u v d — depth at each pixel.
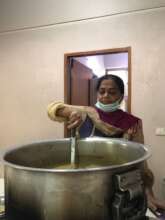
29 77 2.69
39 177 0.59
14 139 2.80
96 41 2.36
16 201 0.64
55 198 0.58
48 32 2.57
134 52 2.21
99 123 1.25
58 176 0.57
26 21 2.66
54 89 2.58
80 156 0.91
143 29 2.18
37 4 2.60
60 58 2.53
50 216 0.59
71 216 0.58
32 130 2.71
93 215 0.58
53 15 2.53
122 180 0.59
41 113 2.65
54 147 0.91
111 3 2.29
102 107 1.46
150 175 1.12
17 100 2.76
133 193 0.61
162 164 2.15
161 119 2.14
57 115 0.85
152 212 1.03
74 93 2.70
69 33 2.48
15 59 2.75
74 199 0.58
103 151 0.90
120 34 2.26
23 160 0.82
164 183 2.10
